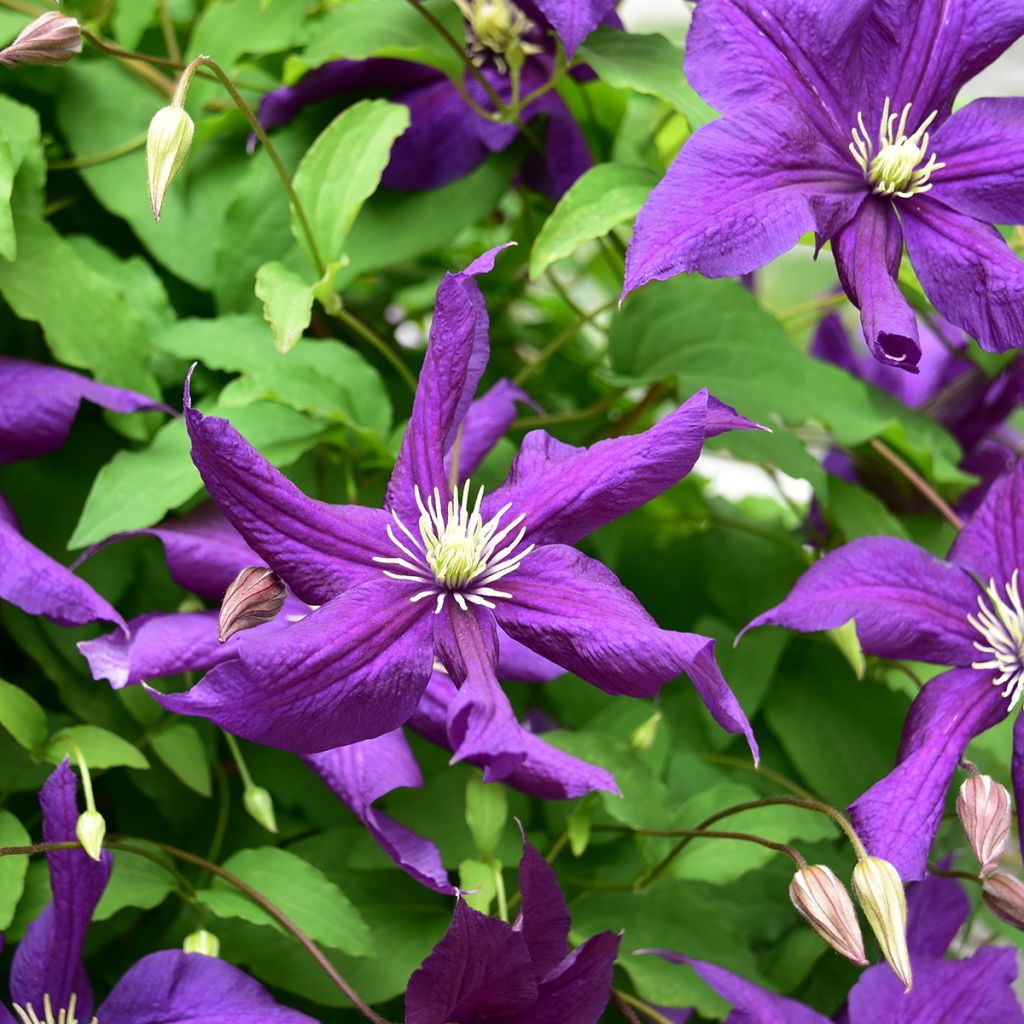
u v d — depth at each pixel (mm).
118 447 578
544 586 495
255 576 487
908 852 502
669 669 473
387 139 562
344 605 483
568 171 593
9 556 514
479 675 480
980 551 540
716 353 604
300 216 562
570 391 680
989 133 533
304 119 594
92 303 563
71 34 531
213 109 602
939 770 516
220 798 583
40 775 559
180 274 588
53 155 607
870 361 675
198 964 518
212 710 461
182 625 527
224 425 473
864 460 634
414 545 497
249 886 538
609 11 565
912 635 529
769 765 614
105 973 572
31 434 548
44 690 585
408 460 503
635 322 614
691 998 551
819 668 615
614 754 567
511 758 468
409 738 581
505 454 593
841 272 521
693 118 546
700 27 517
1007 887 509
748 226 503
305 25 597
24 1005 513
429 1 590
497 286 680
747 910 594
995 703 529
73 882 509
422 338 695
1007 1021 552
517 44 565
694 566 637
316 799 575
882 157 522
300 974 547
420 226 583
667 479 491
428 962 485
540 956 498
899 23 530
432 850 520
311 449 586
